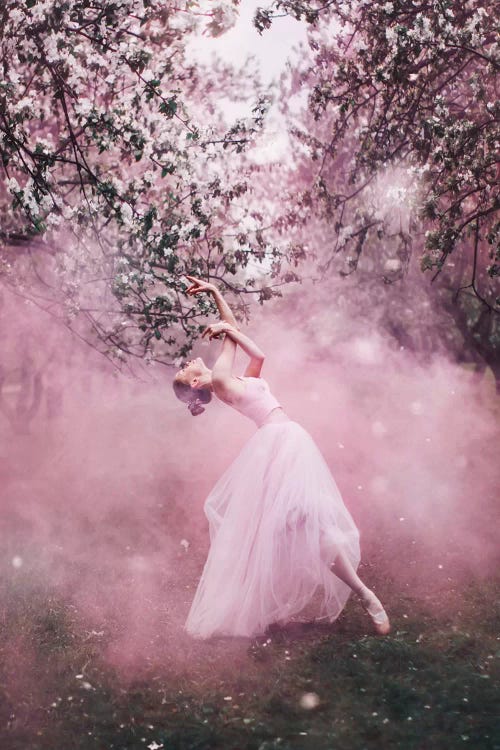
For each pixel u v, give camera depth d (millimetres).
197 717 3311
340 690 3514
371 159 7750
